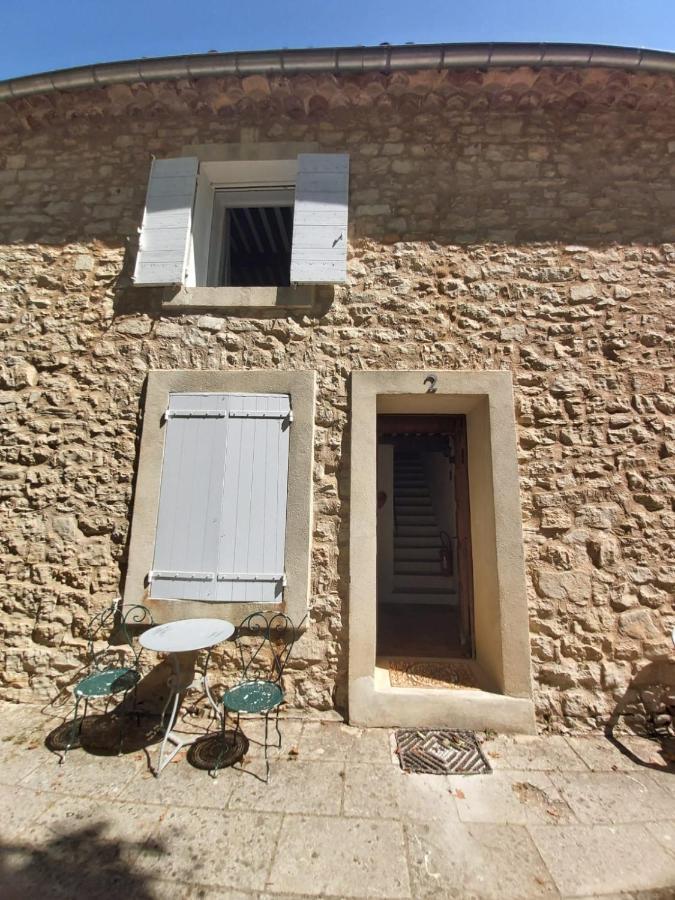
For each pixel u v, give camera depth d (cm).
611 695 300
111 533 334
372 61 352
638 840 207
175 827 209
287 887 180
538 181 370
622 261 355
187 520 326
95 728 289
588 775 254
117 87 381
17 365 362
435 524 763
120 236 381
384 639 449
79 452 346
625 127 376
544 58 345
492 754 271
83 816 215
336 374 345
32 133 408
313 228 359
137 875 184
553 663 305
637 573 313
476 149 377
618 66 348
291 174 398
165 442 338
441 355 345
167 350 357
